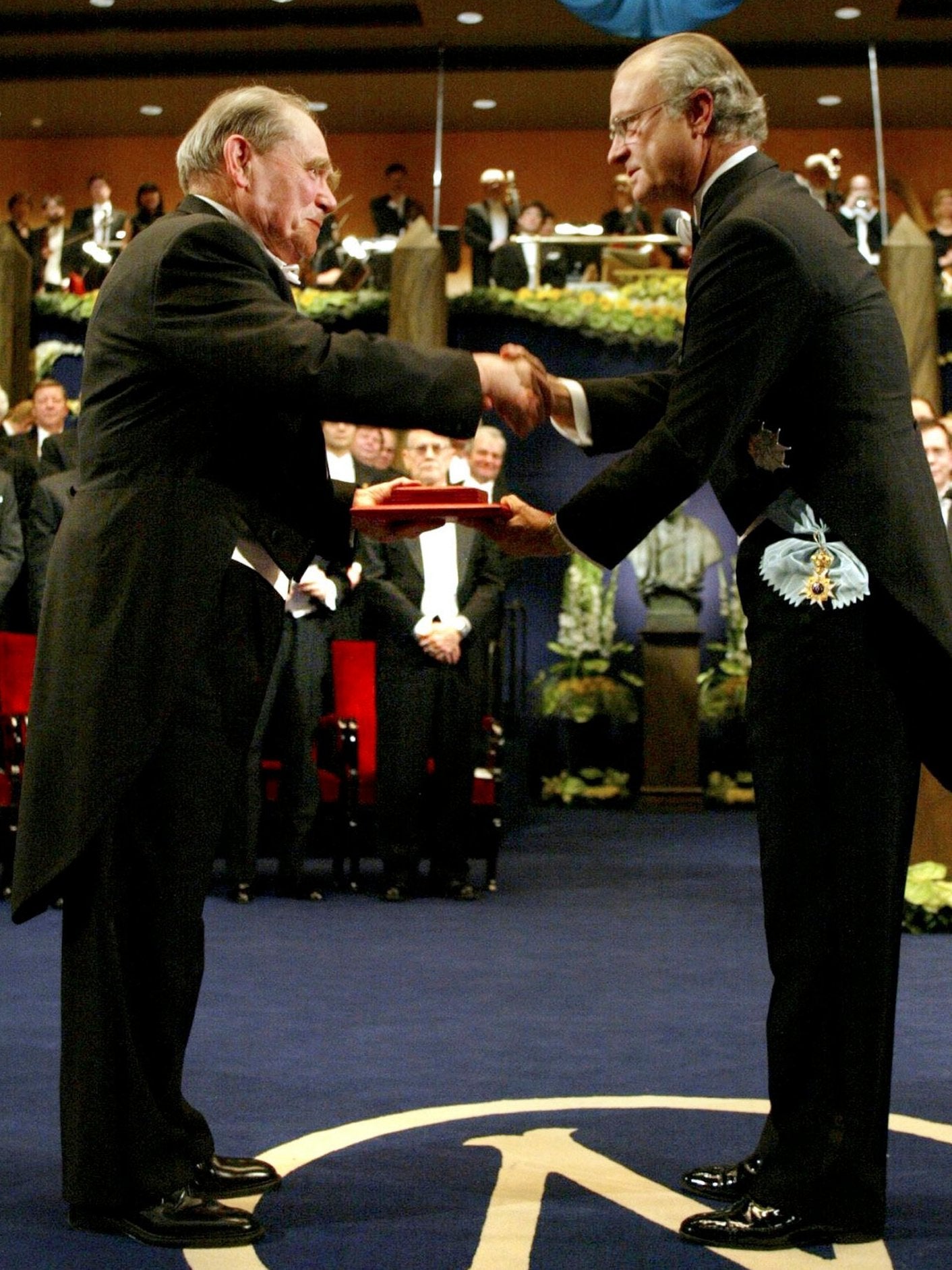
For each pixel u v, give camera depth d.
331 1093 4.16
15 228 19.00
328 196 3.32
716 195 3.24
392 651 8.57
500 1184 3.35
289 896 8.54
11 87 20.05
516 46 19.33
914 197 19.45
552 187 21.58
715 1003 5.52
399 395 3.05
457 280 18.97
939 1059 4.62
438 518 3.76
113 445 3.15
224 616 3.20
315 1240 2.98
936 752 3.17
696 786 15.12
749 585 3.28
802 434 3.15
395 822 8.49
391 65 19.45
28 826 3.06
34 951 6.62
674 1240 3.00
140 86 19.98
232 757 3.22
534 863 10.39
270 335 2.99
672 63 3.25
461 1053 4.68
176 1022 3.14
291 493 3.26
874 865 3.09
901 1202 3.26
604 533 3.16
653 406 3.61
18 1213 3.16
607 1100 4.10
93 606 3.09
